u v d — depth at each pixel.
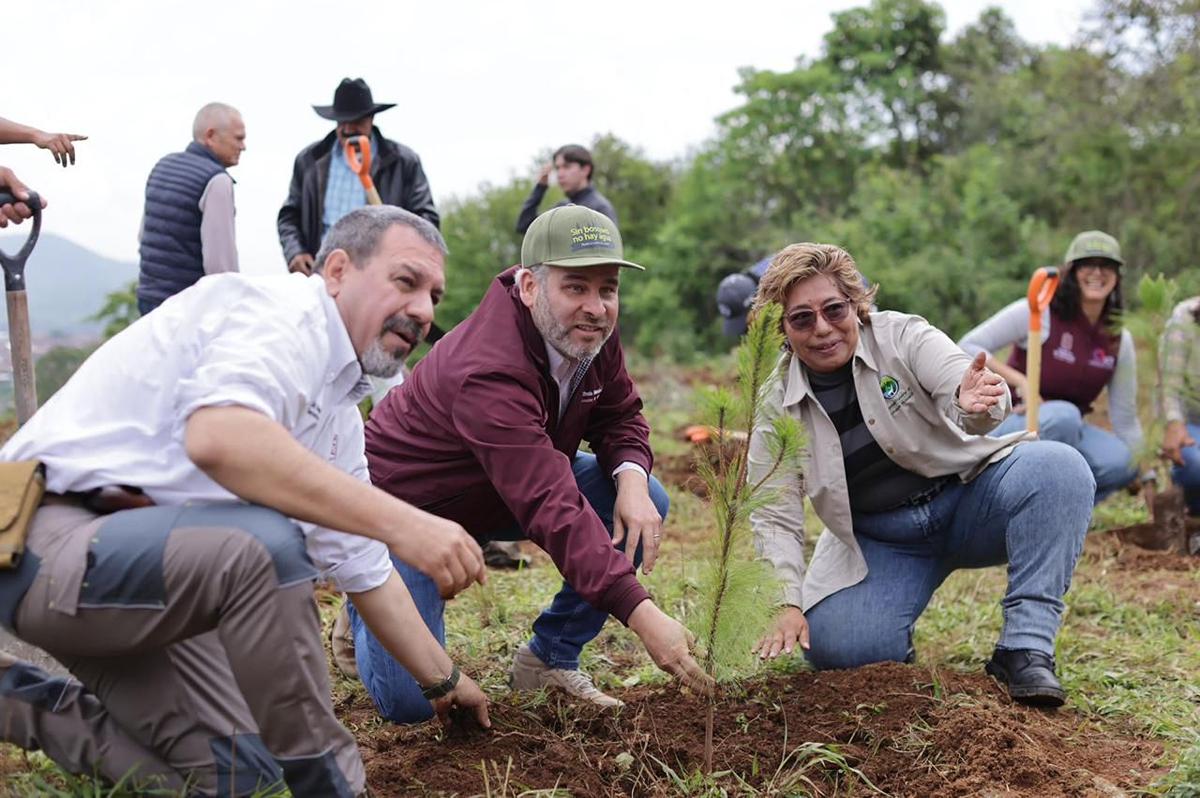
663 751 3.09
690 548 5.73
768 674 3.80
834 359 3.62
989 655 4.16
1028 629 3.60
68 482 2.40
